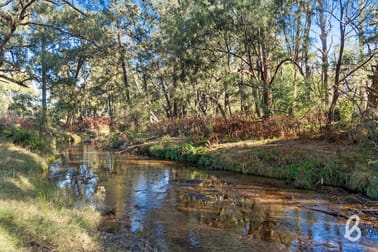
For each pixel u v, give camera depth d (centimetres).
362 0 1294
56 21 1360
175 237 547
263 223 619
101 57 2169
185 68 1834
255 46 1622
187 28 1573
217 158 1265
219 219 646
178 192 876
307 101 1477
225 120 1658
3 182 668
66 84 1523
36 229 436
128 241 507
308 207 712
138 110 2472
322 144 1116
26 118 2048
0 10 1345
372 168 827
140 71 2591
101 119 3925
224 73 1809
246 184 952
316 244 515
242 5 1341
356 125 1083
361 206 703
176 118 2183
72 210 607
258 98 1565
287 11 1423
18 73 1714
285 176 996
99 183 996
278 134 1387
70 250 407
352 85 1402
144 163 1449
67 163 1438
